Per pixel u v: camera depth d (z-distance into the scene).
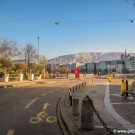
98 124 11.04
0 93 28.84
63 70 133.50
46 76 98.00
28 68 86.19
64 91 31.47
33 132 10.34
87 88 35.56
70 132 9.70
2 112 15.26
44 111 15.70
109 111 14.70
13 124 11.82
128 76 97.25
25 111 15.68
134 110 15.06
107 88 35.41
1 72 61.94
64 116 13.02
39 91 31.66
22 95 26.34
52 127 11.27
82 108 10.00
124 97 22.61
